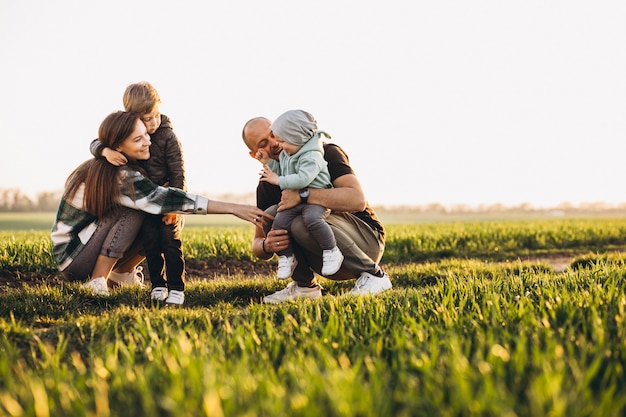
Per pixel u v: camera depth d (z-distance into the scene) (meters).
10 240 8.73
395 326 3.40
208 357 2.81
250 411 2.12
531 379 2.48
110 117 4.76
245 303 5.30
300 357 2.76
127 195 4.76
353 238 4.95
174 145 5.09
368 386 2.43
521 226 17.52
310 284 5.27
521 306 3.59
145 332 3.32
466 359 2.66
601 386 2.45
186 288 5.38
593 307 3.36
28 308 4.25
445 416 2.12
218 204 4.82
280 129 4.57
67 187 4.96
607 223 21.20
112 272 5.48
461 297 4.13
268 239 4.78
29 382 2.53
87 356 3.22
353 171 4.90
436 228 17.20
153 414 2.21
